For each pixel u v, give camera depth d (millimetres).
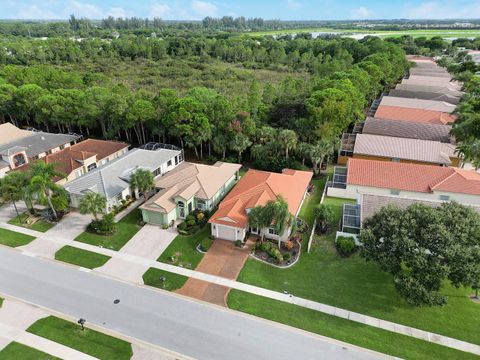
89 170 54562
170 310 29469
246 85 104125
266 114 62719
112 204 44594
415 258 26891
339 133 60688
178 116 55844
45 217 43656
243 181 45344
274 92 73125
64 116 66750
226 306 29844
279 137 54188
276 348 25953
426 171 45969
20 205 47188
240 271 33969
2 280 33219
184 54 159500
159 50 152750
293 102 63000
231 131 55969
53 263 35531
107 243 38594
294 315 28875
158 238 39344
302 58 132375
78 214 44406
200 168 48812
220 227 38188
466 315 28641
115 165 48625
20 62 132625
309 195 48688
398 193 45219
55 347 26156
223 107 57031
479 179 43656
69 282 32844
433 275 26547
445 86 95625
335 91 58938
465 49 173250
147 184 43719
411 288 26672
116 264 35219
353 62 132500
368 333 27156
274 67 132500
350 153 57719
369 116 78812
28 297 31078
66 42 158125
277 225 34438
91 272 34125
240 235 37844
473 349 25766
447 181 43844
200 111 57000
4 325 28156
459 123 57594
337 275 33344
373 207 38812
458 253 26219
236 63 144625
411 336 26859
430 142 56625
